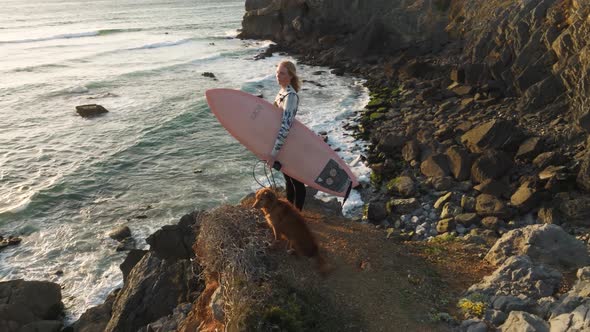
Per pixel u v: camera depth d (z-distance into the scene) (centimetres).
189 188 1917
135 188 1930
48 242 1597
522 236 743
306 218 761
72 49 4725
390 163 1828
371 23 3725
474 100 2406
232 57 4250
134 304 955
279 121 647
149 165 2120
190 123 2594
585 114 1753
